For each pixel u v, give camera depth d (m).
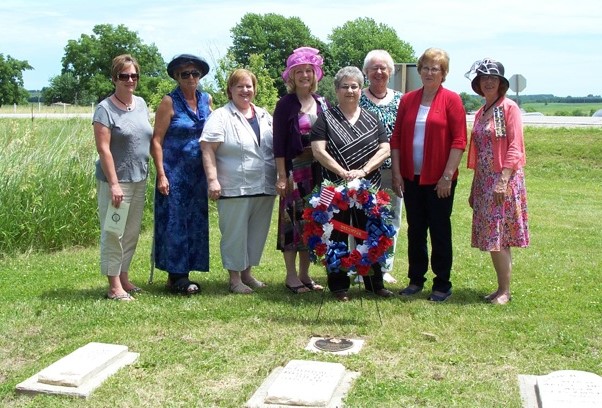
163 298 6.38
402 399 4.15
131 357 4.84
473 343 5.13
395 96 6.85
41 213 8.75
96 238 9.32
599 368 4.68
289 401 4.07
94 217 9.30
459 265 7.92
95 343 4.98
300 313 5.88
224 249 6.65
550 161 19.03
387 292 6.52
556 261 8.14
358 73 6.13
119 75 6.12
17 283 7.03
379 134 6.23
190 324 5.57
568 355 4.94
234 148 6.49
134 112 6.29
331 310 5.96
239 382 4.45
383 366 4.69
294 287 6.68
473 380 4.47
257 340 5.20
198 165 6.64
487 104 6.22
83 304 6.13
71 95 63.72
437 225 6.35
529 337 5.27
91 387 4.33
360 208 5.73
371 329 5.45
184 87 6.59
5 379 4.58
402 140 6.42
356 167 6.09
